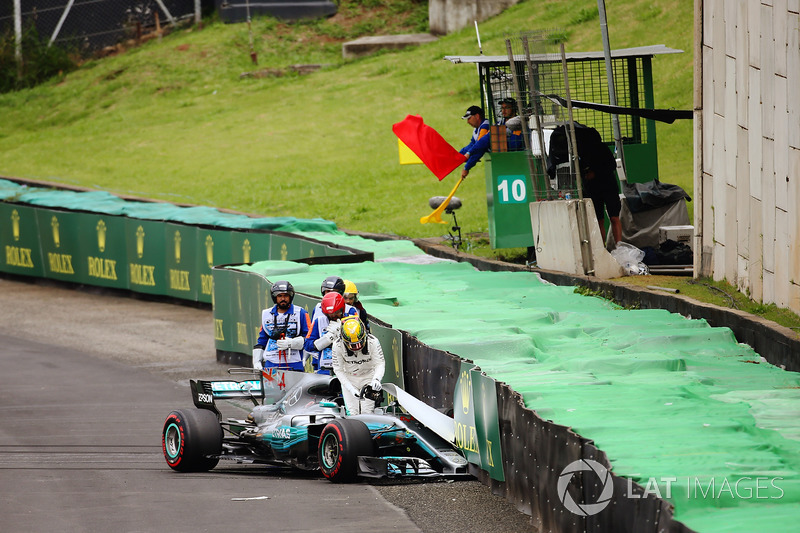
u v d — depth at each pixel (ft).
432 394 112.37
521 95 178.91
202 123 415.44
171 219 255.50
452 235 214.48
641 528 61.87
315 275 167.84
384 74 430.20
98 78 486.38
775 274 127.34
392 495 94.17
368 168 327.67
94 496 95.96
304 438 106.22
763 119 131.03
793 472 64.90
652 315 128.88
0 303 266.98
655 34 350.02
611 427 76.13
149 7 525.75
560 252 166.50
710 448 70.85
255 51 484.74
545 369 103.35
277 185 318.45
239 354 189.16
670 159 261.85
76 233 278.67
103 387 173.78
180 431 110.11
